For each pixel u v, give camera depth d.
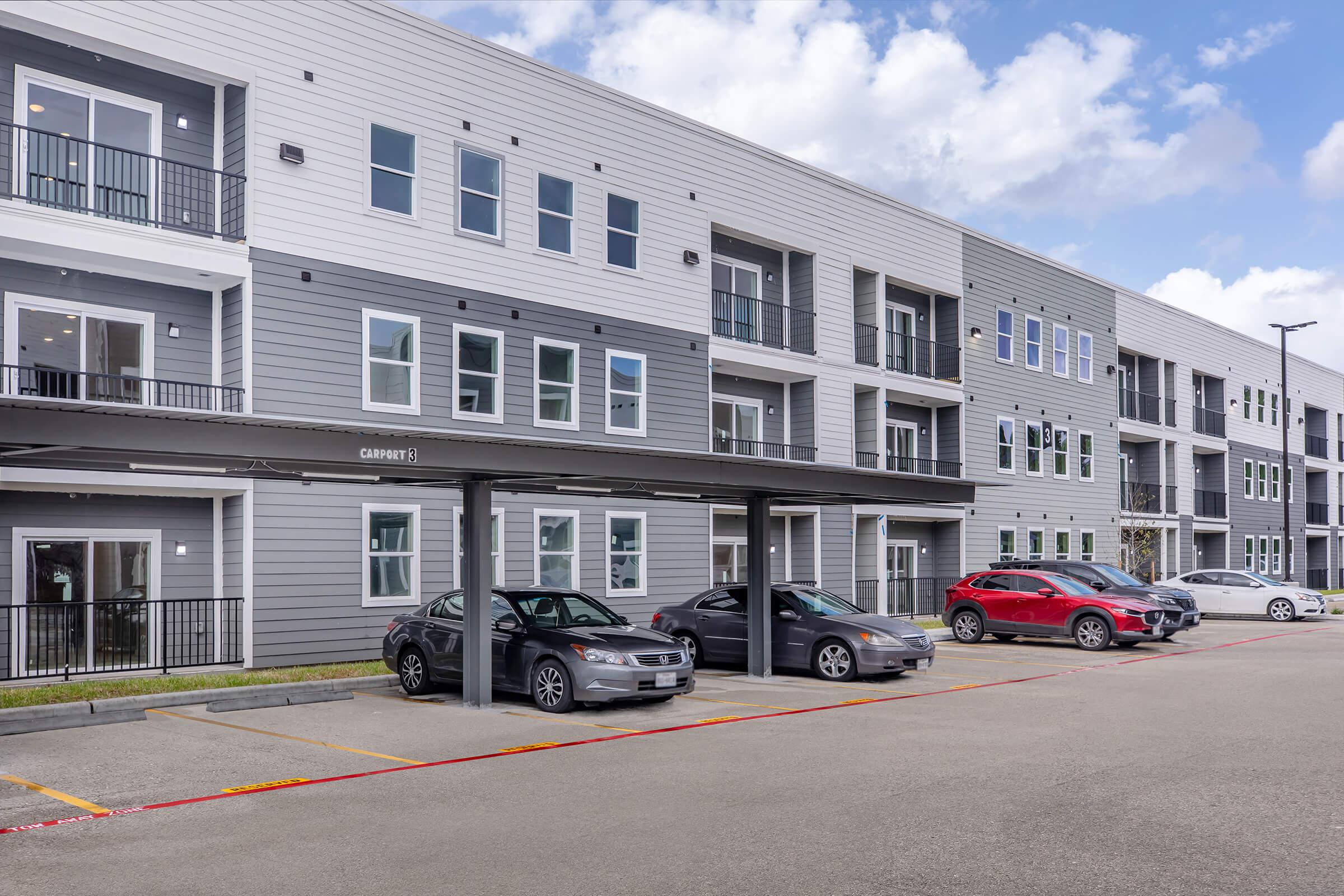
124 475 15.05
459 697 14.48
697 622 17.98
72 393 15.73
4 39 15.28
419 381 18.70
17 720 12.04
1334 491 55.91
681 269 23.44
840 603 17.64
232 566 16.83
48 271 15.63
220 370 17.14
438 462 11.86
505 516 20.02
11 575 15.19
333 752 10.52
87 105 16.14
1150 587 24.72
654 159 23.08
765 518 16.78
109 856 6.92
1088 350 37.16
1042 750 10.45
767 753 10.37
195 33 16.34
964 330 31.48
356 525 17.86
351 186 18.03
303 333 17.25
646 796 8.55
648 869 6.58
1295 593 30.95
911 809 8.05
